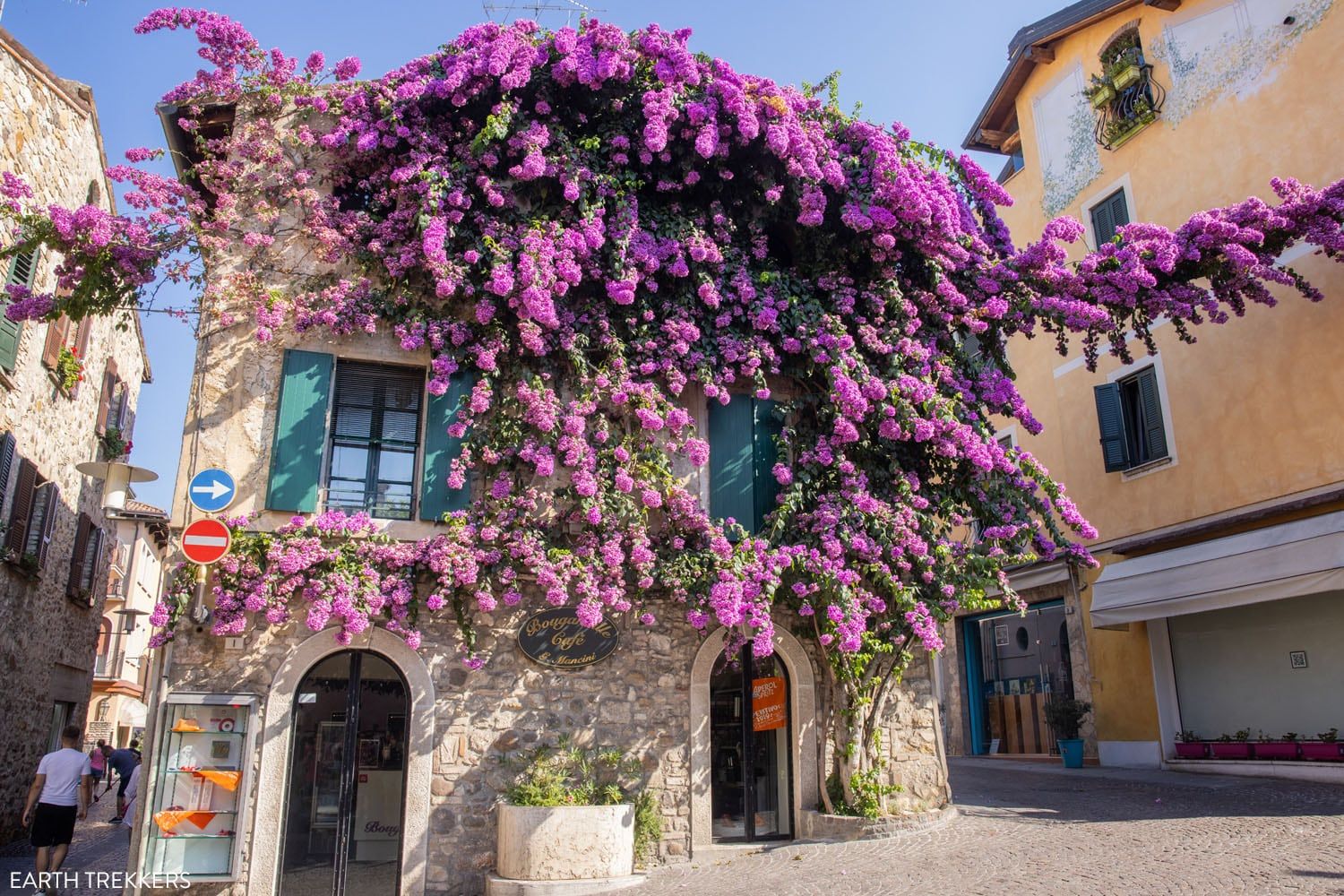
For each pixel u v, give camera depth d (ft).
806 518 34.35
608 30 34.91
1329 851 25.96
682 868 31.14
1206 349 49.42
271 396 31.86
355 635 30.71
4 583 43.93
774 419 37.17
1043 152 63.16
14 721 47.01
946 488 36.35
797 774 34.45
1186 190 51.29
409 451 33.19
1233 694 46.88
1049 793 42.06
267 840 28.66
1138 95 54.65
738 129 35.63
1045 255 37.55
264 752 29.17
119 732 105.19
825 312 36.17
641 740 32.89
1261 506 45.44
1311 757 41.73
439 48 35.53
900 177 35.40
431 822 30.19
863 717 34.27
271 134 33.81
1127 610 49.06
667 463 33.50
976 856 28.60
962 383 36.47
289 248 33.17
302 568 29.45
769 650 31.63
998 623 68.08
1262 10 47.52
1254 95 47.57
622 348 33.73
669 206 36.32
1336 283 42.57
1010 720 65.67
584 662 32.58
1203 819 32.14
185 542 28.60
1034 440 63.46
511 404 33.01
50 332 47.52
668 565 32.55
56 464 51.70
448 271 32.27
